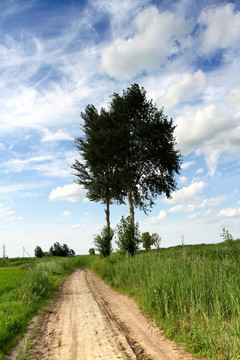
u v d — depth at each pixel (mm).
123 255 21500
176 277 8219
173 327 6082
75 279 20625
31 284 11930
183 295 7262
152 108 26953
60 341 5910
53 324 7680
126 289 12383
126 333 6523
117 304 10133
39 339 6309
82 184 32625
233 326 4938
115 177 25344
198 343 5035
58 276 22484
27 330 7004
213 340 4887
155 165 25656
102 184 29109
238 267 7000
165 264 10086
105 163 26406
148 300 8359
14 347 5727
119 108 26062
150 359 4859
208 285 7148
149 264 11844
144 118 26656
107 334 6445
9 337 6047
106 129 26094
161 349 5309
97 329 6930
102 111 27625
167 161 24719
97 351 5359
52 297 12359
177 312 6973
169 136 25156
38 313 8977
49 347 5742
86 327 7180
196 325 5445
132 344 5727
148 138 24000
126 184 24734
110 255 29672
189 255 10453
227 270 7180
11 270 27266
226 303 6051
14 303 8703
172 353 5066
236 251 7535
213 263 8438
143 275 11008
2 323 6289
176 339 5656
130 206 25156
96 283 17609
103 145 25109
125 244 21031
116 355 5078
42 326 7457
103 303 10562
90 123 28406
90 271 29812
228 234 7715
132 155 25406
